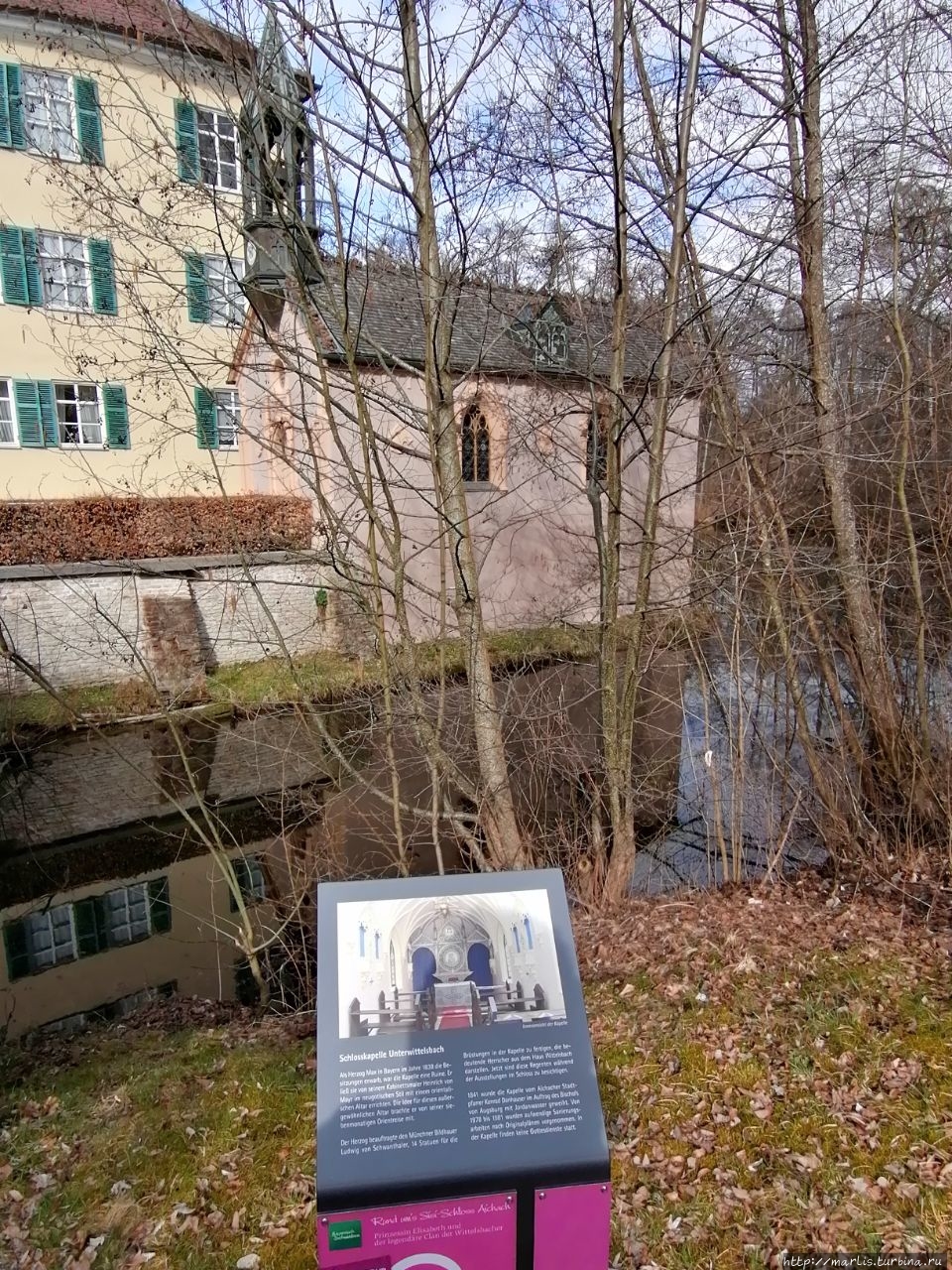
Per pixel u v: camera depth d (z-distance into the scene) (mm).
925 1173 3504
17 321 19578
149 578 15234
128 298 6371
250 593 16062
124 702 14273
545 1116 2363
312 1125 4281
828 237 8078
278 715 9461
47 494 20766
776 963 5543
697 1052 4559
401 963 2533
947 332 7848
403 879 2648
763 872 7887
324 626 13984
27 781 12477
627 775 7039
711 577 6719
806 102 6508
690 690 9891
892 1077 4148
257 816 10828
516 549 18828
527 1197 2307
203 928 8633
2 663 13797
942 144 6918
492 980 2537
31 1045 6305
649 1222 3395
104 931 8828
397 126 5234
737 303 7277
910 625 7738
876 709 7477
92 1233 3654
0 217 15094
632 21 5430
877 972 5250
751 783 8805
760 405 8336
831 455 6508
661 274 7703
